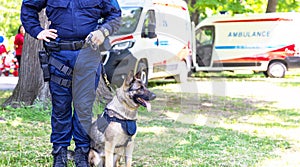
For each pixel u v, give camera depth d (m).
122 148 4.48
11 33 26.02
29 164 5.25
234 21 18.39
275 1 19.48
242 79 17.86
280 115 9.59
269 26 18.39
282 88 14.78
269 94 13.20
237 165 5.53
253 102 11.52
